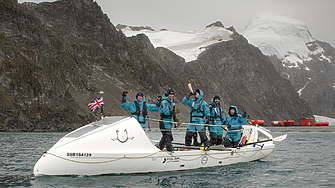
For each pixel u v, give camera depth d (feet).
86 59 372.79
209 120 36.42
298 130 360.48
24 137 125.39
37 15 413.39
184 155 33.71
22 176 31.27
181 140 91.66
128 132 30.58
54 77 269.03
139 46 530.68
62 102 259.19
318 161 47.24
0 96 222.69
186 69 631.15
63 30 419.33
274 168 39.01
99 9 497.05
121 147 29.89
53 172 27.94
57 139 111.65
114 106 309.22
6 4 302.25
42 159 28.14
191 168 34.78
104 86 339.16
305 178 32.94
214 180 30.30
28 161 43.52
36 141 95.25
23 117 226.17
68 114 249.75
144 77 426.51
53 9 455.63
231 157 39.78
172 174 31.81
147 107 34.06
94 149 28.71
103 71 377.09
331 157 53.01
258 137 47.44
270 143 48.80
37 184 26.40
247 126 48.34
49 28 400.26
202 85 613.93
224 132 46.29
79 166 28.09
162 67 547.49
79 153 28.04
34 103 238.68
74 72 311.06
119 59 437.99
